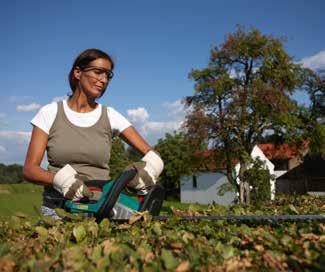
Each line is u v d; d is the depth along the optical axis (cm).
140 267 156
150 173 287
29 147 326
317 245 190
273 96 3891
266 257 167
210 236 227
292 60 4062
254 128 3984
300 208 407
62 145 328
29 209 3028
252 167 3953
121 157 5894
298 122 4147
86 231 221
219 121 3962
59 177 284
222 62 4038
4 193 6241
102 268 155
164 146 6016
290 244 190
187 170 4984
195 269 153
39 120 330
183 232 225
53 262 164
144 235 221
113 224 250
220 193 4166
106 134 344
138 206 282
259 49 3972
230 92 3988
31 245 198
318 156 5919
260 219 265
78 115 336
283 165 6450
